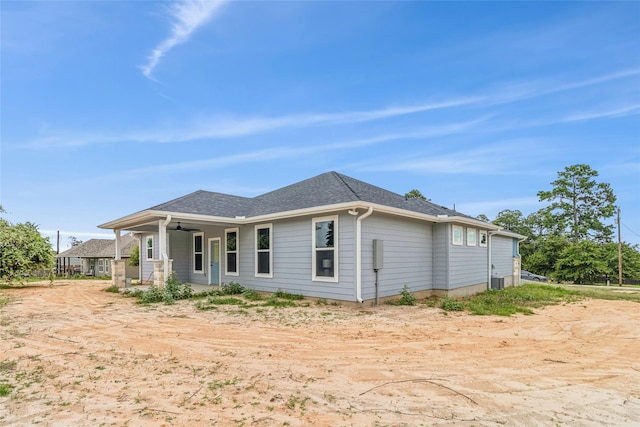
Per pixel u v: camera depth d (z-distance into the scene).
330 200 10.13
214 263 14.46
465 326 7.26
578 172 37.97
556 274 29.03
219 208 12.85
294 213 10.37
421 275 11.80
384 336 6.29
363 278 9.48
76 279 22.31
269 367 4.57
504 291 14.50
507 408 3.44
